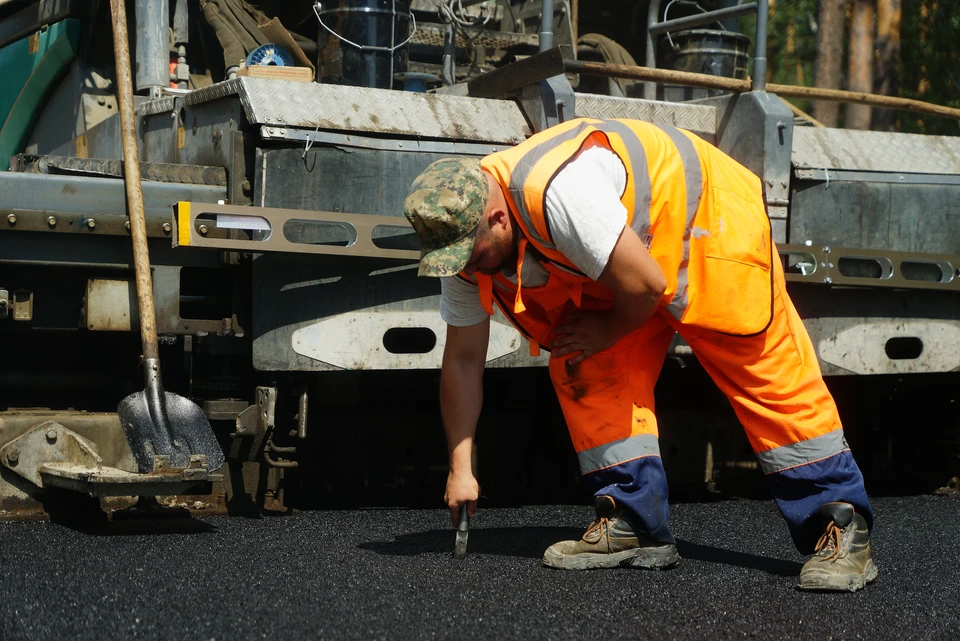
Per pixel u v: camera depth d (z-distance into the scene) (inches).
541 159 97.6
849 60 395.9
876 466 185.9
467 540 118.7
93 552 114.2
